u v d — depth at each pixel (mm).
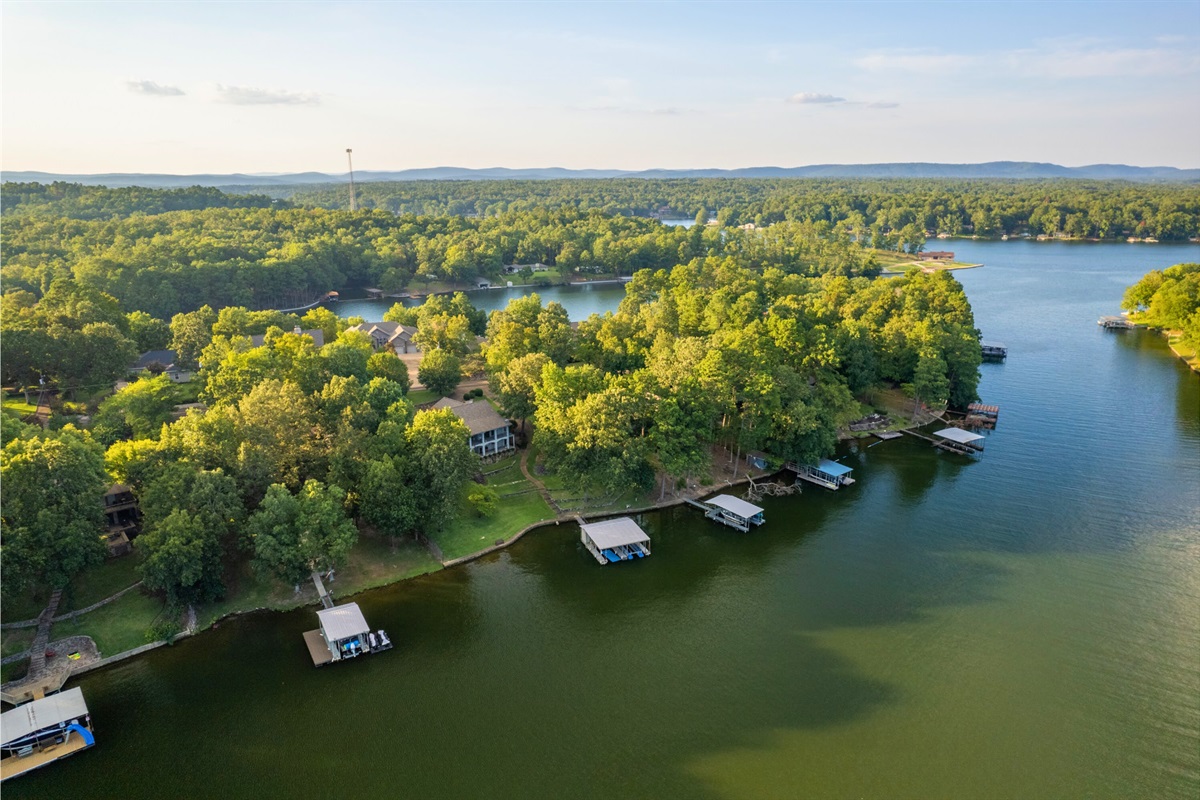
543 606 80500
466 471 89875
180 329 158750
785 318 145000
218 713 63625
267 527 75000
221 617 75750
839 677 69375
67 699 61250
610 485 94312
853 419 133250
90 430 104938
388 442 88562
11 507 66500
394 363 128250
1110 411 143125
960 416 142250
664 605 81000
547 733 62000
